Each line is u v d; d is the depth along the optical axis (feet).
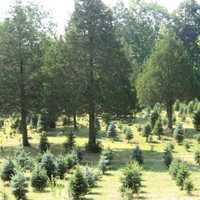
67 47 153.79
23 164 118.21
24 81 160.56
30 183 100.07
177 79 185.57
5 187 100.94
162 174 115.85
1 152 147.64
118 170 121.29
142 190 97.91
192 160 135.03
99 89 151.74
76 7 153.07
